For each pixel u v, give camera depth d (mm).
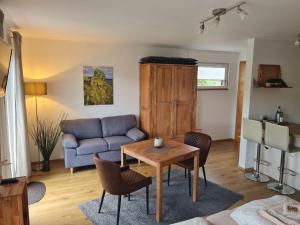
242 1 2279
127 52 5207
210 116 6324
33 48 4410
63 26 3410
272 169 4105
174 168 4516
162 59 4957
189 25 3285
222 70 6312
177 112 5230
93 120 4875
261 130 3701
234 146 6023
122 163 3412
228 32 3727
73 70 4770
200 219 1760
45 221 2826
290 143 3680
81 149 4188
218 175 4215
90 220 2855
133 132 4840
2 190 2113
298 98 4680
